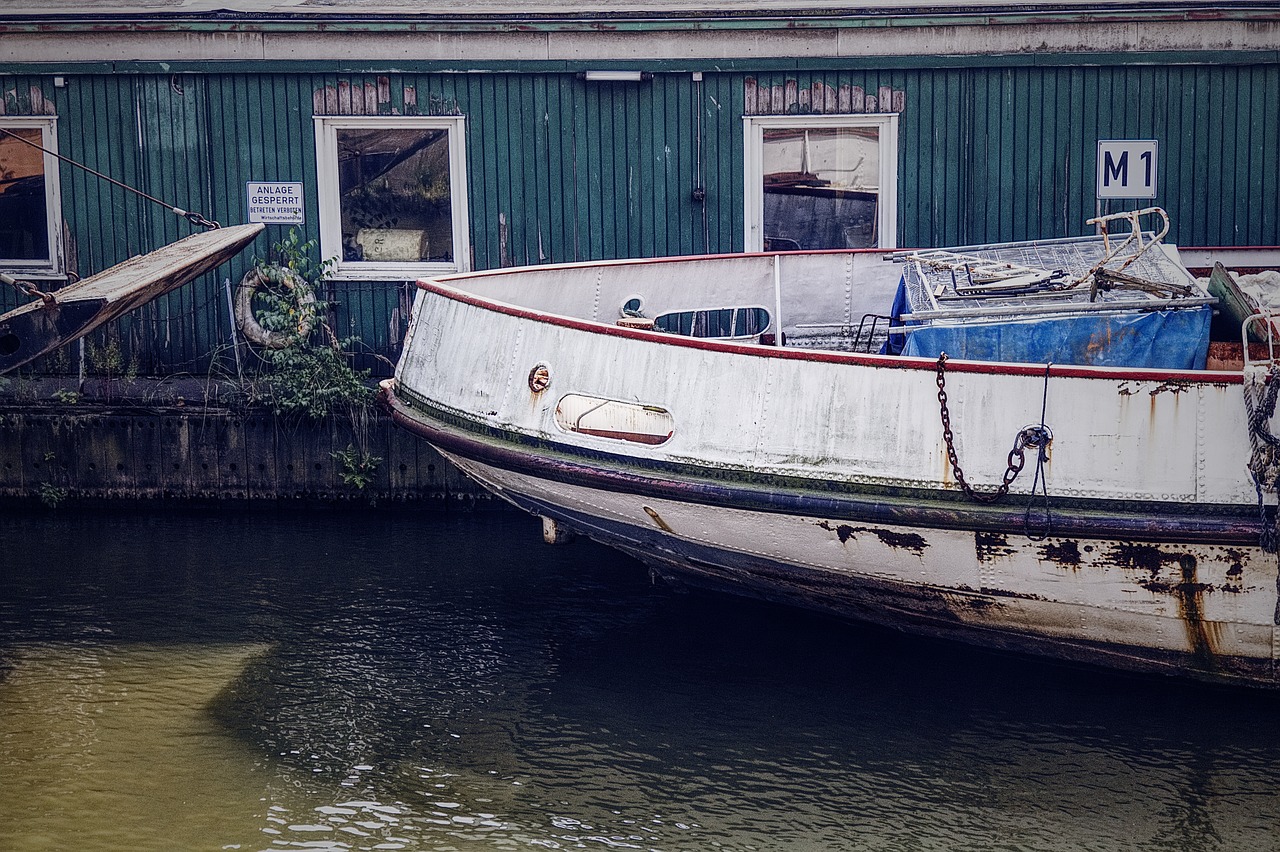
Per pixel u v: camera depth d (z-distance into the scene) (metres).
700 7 11.34
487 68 11.40
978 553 7.27
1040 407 7.05
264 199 11.77
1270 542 6.83
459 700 7.72
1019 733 7.29
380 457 11.30
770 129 11.46
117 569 9.89
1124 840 6.21
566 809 6.51
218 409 11.31
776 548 7.66
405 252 11.85
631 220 11.66
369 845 6.16
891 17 11.12
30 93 11.72
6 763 6.90
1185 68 11.12
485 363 8.00
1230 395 6.90
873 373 7.23
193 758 7.00
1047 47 11.12
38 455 11.45
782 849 6.15
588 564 9.99
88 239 11.91
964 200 11.43
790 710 7.59
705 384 7.48
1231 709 7.54
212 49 11.52
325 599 9.27
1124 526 6.97
